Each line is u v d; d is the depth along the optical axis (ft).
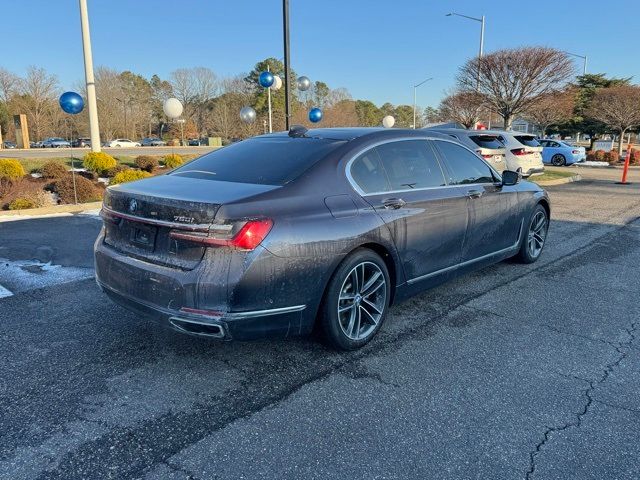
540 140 83.05
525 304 14.38
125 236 10.22
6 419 8.52
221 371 10.27
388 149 12.28
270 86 50.65
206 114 252.62
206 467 7.38
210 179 10.80
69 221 26.61
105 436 8.09
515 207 16.40
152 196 9.55
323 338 10.89
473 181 14.66
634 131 120.37
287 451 7.76
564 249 21.13
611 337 12.14
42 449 7.75
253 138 13.69
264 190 9.75
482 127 92.12
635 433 8.29
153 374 10.12
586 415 8.79
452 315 13.50
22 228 24.56
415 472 7.32
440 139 14.07
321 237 9.81
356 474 7.26
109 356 10.89
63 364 10.51
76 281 16.07
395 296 12.19
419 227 12.21
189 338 11.80
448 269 13.67
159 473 7.24
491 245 15.46
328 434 8.20
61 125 224.53
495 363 10.73
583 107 121.60
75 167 53.47
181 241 9.09
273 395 9.39
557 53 67.05
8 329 12.26
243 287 8.85
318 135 12.35
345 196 10.72
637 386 9.82
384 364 10.64
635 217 29.35
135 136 255.70
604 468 7.43
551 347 11.55
